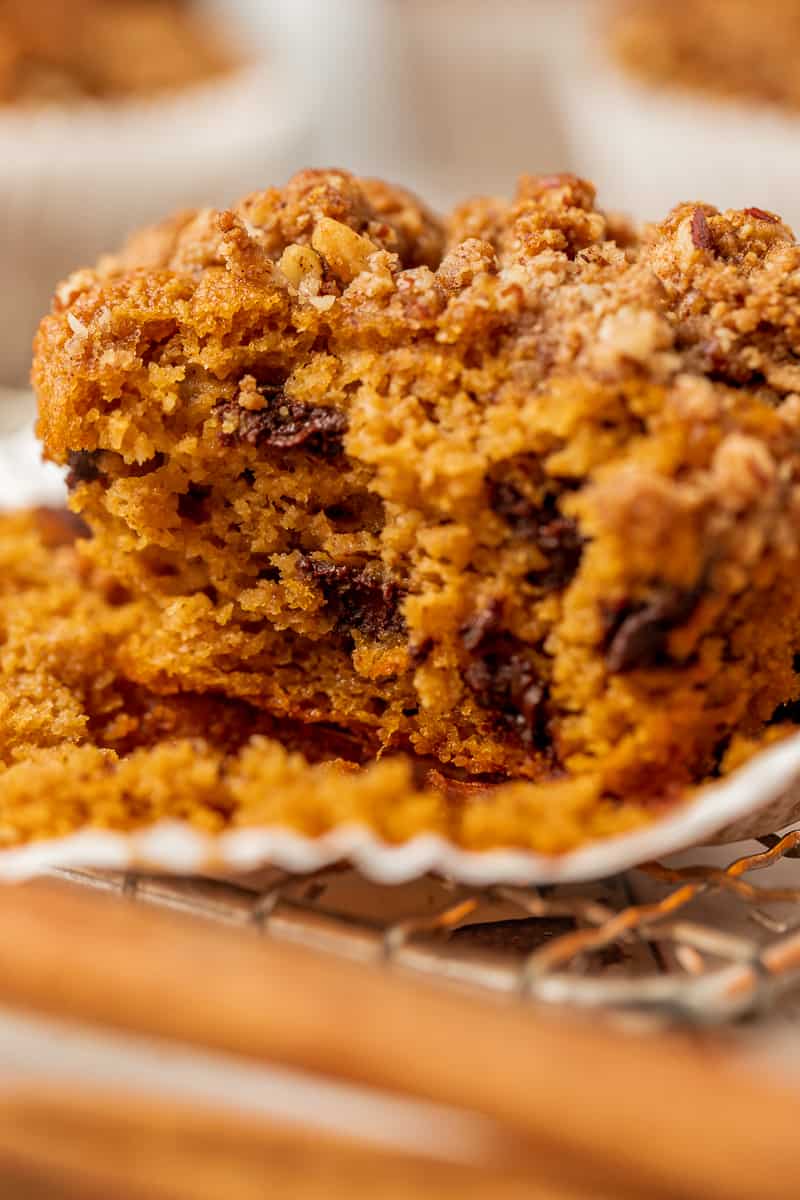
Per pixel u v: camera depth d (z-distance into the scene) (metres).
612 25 0.46
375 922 0.23
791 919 0.24
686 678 0.24
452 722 0.25
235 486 0.26
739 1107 0.21
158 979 0.22
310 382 0.25
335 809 0.23
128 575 0.26
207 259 0.26
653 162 0.40
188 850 0.23
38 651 0.26
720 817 0.23
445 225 0.27
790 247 0.25
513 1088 0.21
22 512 0.29
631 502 0.23
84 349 0.25
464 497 0.24
